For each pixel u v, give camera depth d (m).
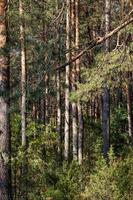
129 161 12.62
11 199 10.45
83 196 12.34
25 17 15.84
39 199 15.46
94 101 38.50
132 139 22.72
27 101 6.52
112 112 30.53
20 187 17.42
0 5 10.30
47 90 7.20
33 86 5.87
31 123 22.66
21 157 17.69
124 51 4.94
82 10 26.59
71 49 5.06
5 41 10.28
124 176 11.89
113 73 9.37
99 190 11.50
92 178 12.16
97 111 36.44
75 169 15.17
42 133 23.02
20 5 17.09
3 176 10.38
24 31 15.42
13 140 23.72
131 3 3.57
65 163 16.86
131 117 26.80
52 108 39.56
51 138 23.48
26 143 20.77
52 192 14.25
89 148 25.27
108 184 11.53
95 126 29.38
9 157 10.37
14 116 24.58
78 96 14.72
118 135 26.16
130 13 3.87
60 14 6.84
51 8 12.88
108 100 20.67
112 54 5.77
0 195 10.36
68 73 22.55
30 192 16.98
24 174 17.56
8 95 7.44
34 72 5.65
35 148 21.34
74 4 22.31
